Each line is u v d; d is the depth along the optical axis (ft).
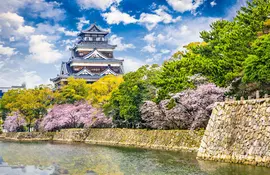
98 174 89.92
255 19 107.34
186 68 128.77
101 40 354.13
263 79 88.84
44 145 186.70
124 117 171.73
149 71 166.09
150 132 147.64
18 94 281.33
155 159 107.34
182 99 126.52
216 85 116.37
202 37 129.08
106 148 152.97
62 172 95.76
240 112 88.38
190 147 120.37
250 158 81.92
